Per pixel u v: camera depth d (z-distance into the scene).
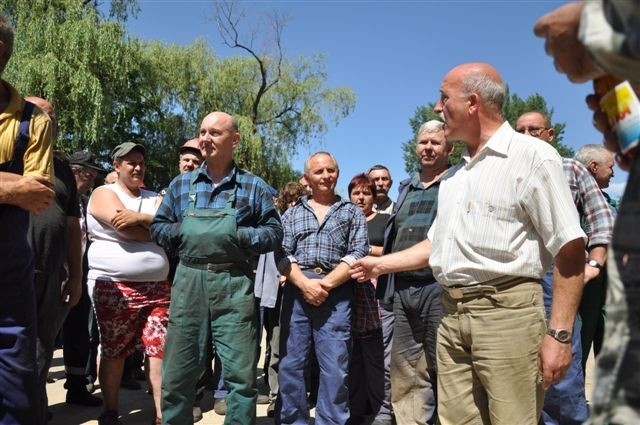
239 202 3.64
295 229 4.21
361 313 4.38
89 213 4.32
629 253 1.24
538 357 2.35
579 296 2.25
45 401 3.56
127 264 4.17
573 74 1.40
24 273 2.77
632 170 1.28
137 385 5.58
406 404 4.04
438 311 3.88
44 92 16.72
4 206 2.73
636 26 1.14
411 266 3.15
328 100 22.56
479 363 2.42
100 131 17.09
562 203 2.24
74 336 4.88
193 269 3.55
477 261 2.40
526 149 2.35
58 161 3.92
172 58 20.98
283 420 4.02
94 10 17.89
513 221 2.36
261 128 22.30
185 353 3.56
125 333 4.21
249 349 3.57
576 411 3.73
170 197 3.81
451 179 2.63
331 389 3.94
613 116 1.34
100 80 18.20
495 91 2.50
